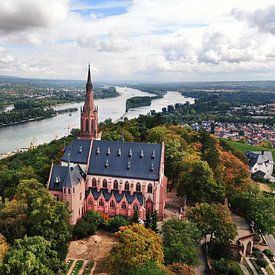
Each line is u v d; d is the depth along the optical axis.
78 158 126.00
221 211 104.06
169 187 154.75
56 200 101.88
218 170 146.50
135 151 124.69
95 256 96.50
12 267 70.31
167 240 91.44
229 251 103.44
